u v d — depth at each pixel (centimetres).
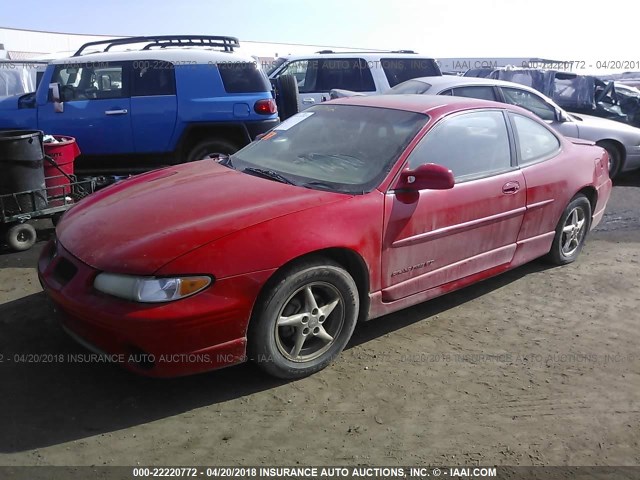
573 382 345
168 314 281
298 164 396
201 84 716
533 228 465
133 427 291
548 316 431
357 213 340
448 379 343
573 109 1149
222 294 294
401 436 292
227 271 295
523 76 1187
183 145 724
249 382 332
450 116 408
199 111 712
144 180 399
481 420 307
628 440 296
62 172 571
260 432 291
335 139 408
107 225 328
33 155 526
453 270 404
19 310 410
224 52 741
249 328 311
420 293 388
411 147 377
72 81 698
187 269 288
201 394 320
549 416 313
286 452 278
